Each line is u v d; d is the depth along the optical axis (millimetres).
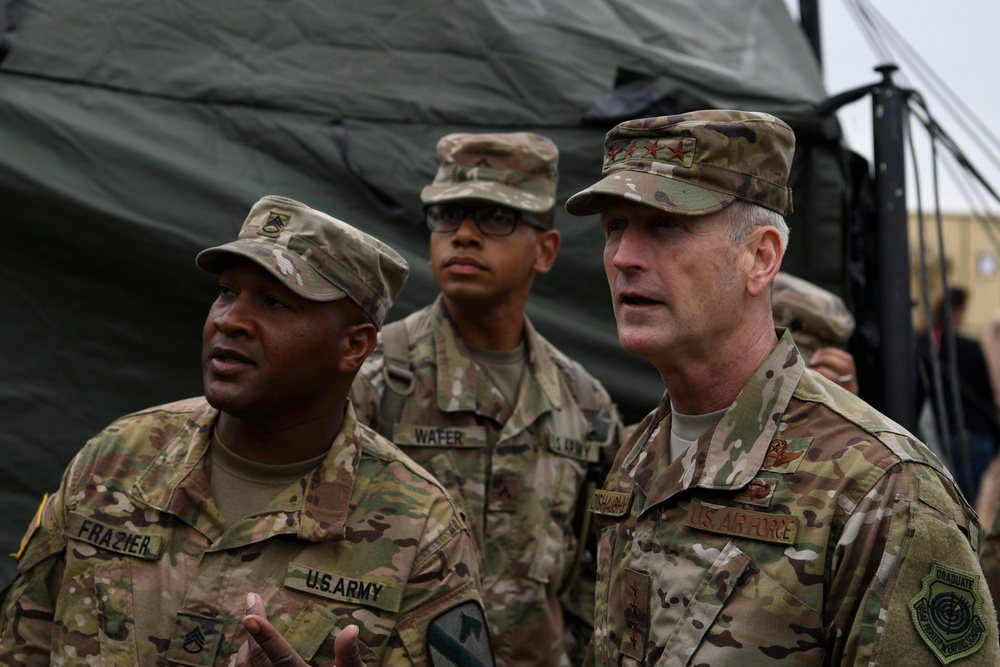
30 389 3623
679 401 2021
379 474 2135
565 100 4020
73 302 3682
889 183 4074
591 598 3316
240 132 3893
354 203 3939
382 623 1997
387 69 4027
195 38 3932
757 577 1787
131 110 3805
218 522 2021
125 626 1942
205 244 3732
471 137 3254
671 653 1830
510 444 3150
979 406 5586
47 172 3629
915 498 1723
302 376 2010
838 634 1721
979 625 1696
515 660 3055
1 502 3553
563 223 4062
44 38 3785
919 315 6707
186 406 2213
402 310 3902
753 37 4441
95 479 2066
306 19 4027
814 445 1840
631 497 2064
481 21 4059
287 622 1960
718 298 1896
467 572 2115
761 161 1932
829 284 4109
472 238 3164
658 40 4211
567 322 4027
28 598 2041
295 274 1980
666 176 1887
